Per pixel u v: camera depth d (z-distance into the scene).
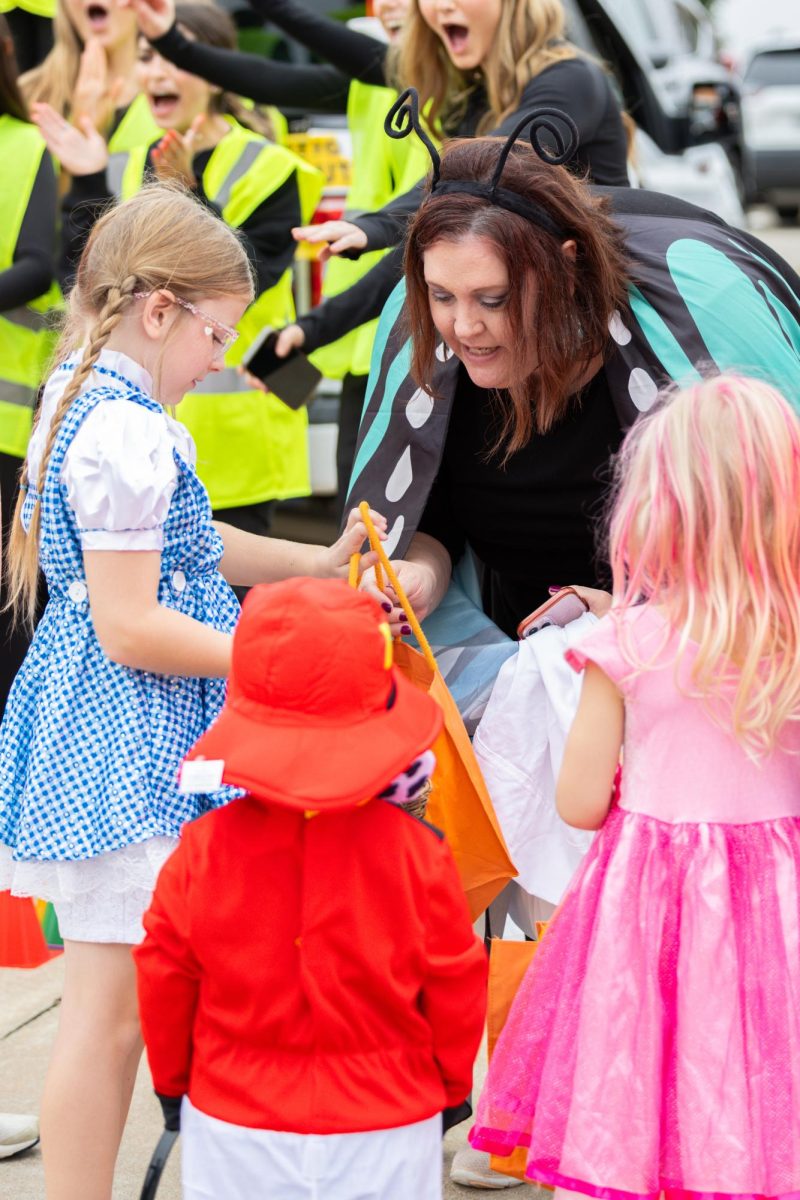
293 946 2.04
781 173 18.31
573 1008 2.19
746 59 19.56
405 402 2.93
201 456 4.86
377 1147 2.06
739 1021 2.11
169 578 2.51
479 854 2.54
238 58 4.94
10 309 4.72
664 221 2.87
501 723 2.71
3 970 3.86
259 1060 2.07
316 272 6.00
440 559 3.00
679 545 2.16
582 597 2.81
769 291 2.80
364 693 2.00
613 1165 2.10
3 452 4.82
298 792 1.96
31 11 6.24
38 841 2.40
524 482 2.90
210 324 2.54
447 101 4.28
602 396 2.76
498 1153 2.30
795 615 2.13
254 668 2.01
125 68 5.54
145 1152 3.03
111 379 2.49
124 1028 2.49
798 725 2.18
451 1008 2.12
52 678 2.46
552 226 2.52
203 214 2.58
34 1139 3.03
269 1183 2.06
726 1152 2.06
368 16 6.56
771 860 2.16
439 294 2.57
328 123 6.23
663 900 2.16
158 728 2.44
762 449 2.13
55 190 4.87
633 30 9.13
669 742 2.18
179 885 2.08
